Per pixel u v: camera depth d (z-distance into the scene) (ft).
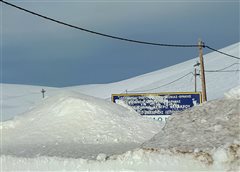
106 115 59.16
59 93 70.49
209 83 313.32
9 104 398.01
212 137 31.30
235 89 38.86
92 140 51.55
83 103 61.16
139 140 52.39
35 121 61.05
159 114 108.68
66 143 50.26
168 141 32.50
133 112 66.39
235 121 33.06
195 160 28.53
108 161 31.86
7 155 40.93
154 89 347.36
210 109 36.99
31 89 517.96
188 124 35.17
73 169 33.24
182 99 107.45
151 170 28.99
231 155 27.66
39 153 41.70
